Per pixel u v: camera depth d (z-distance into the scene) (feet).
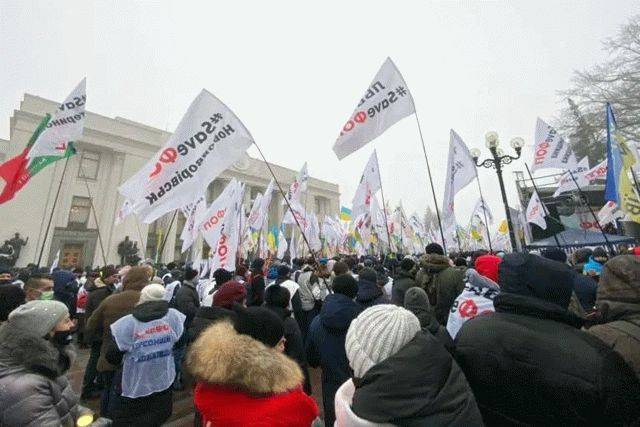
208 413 4.92
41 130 20.16
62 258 88.74
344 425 3.96
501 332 4.50
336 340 9.85
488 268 9.95
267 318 5.85
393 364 3.88
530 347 4.14
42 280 13.24
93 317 13.01
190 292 17.30
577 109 68.74
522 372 4.08
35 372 5.60
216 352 5.12
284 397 4.88
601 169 35.40
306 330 18.69
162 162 13.92
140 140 107.45
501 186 29.37
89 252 92.38
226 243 22.17
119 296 13.04
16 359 5.56
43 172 89.51
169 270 28.55
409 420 3.57
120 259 95.71
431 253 14.16
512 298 4.78
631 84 61.98
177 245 111.34
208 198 128.88
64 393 6.10
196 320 10.77
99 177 99.81
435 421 3.52
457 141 26.25
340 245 59.31
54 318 6.24
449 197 25.26
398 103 18.57
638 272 5.38
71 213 93.09
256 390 4.77
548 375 3.88
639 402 3.79
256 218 35.53
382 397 3.68
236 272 21.86
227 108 14.60
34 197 86.84
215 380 4.87
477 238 61.05
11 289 8.37
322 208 171.73
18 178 18.49
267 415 4.63
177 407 15.10
